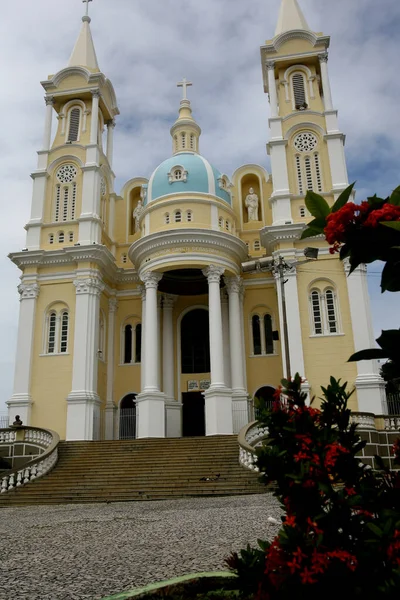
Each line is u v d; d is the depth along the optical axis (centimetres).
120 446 2758
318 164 3541
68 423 3136
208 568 713
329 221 476
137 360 3706
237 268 3459
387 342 444
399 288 477
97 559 824
